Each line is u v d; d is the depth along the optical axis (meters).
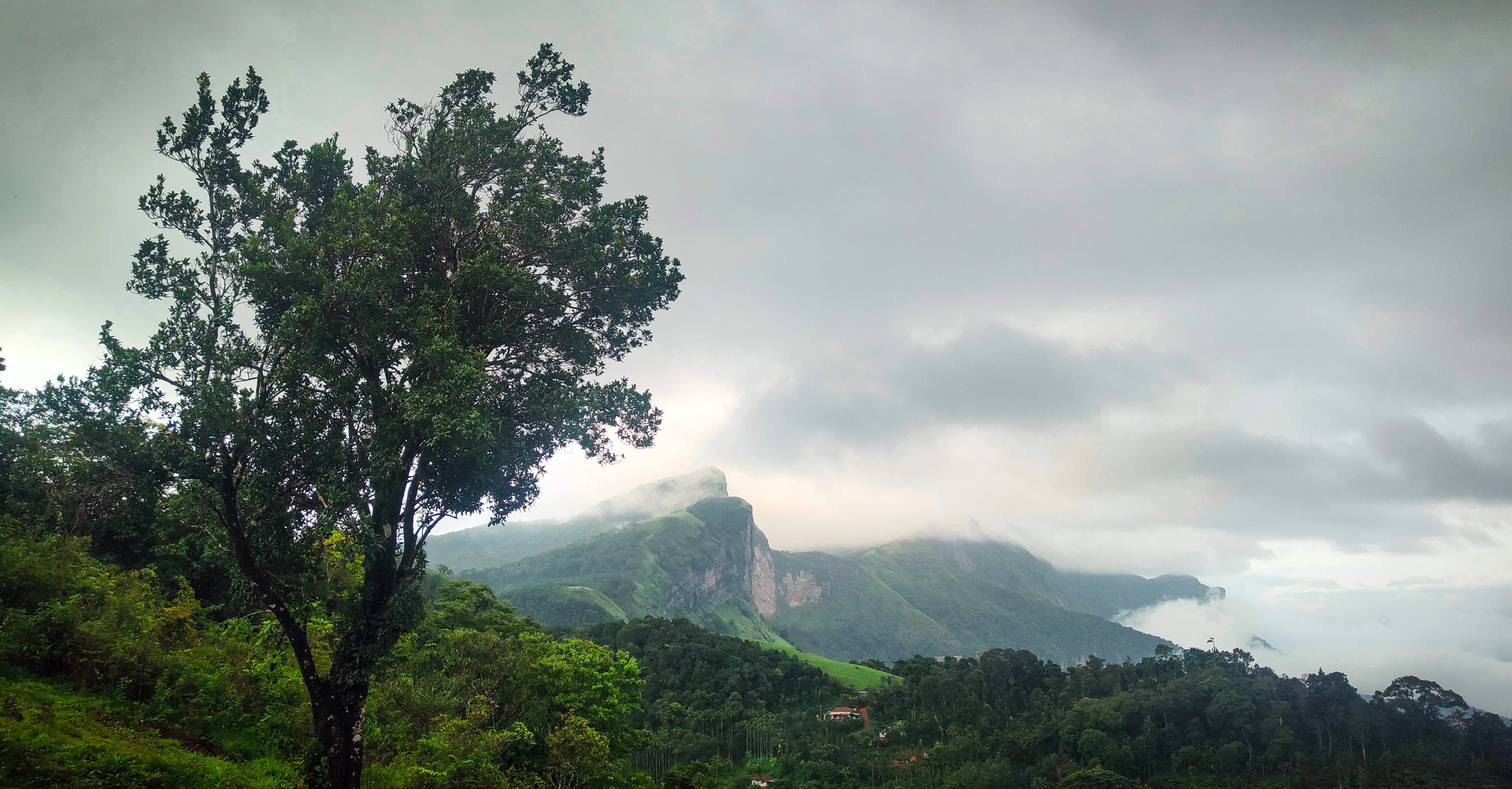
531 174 25.91
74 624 26.28
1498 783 125.69
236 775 23.20
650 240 27.27
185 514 20.86
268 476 20.84
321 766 20.64
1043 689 189.88
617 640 192.50
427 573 23.73
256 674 30.16
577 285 25.83
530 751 39.78
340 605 22.22
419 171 24.11
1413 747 141.25
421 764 30.97
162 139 22.77
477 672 44.00
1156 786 133.62
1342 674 161.00
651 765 125.81
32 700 22.67
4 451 33.16
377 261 20.97
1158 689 165.00
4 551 27.23
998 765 135.50
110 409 19.50
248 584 21.64
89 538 33.84
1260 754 141.25
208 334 20.77
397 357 22.00
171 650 30.23
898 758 145.00
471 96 25.70
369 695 32.97
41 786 18.34
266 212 23.62
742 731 148.75
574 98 26.25
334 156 24.62
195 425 19.62
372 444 20.58
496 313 24.53
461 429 19.67
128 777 19.98
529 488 25.08
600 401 25.42
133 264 21.34
